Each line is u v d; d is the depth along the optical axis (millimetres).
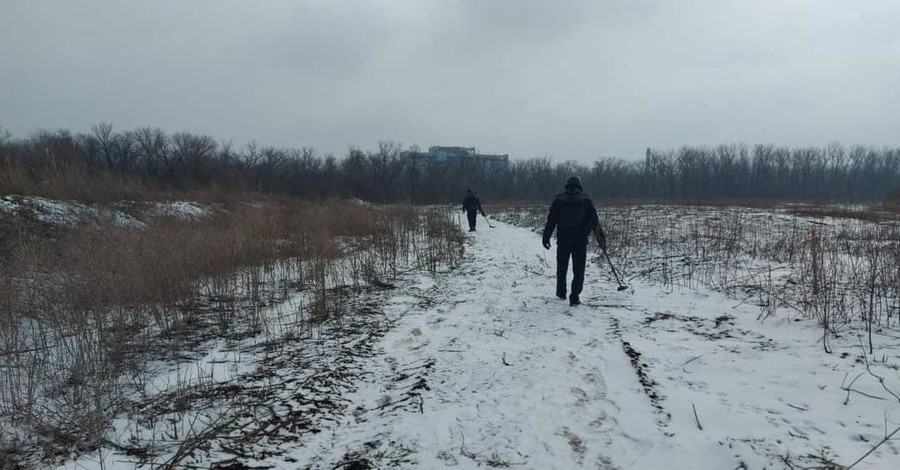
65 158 14812
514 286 8023
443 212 25609
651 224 17078
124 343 5008
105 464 3039
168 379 4285
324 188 58344
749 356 4391
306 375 4379
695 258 10016
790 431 3088
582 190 6730
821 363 4102
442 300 7234
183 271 6973
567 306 6512
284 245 10422
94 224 9586
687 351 4602
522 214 29234
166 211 14422
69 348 4730
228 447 3238
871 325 4914
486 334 5484
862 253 8570
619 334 5211
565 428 3340
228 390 4094
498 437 3262
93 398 3834
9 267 6055
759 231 13734
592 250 12047
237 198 22547
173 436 3381
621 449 3059
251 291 7594
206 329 5836
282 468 3006
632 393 3768
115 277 6125
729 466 2793
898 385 3572
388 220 16328
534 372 4301
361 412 3762
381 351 5070
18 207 10367
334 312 6426
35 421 3482
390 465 3018
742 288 7016
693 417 3340
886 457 2760
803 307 5660
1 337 4641
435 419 3529
